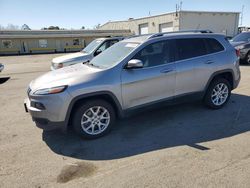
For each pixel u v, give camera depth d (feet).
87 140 13.64
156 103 14.94
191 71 15.74
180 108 18.08
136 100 14.26
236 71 17.94
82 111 13.10
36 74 41.34
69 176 10.27
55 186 9.61
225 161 10.82
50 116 12.56
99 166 10.92
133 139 13.51
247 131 13.87
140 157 11.53
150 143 12.94
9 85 31.32
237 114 16.60
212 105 17.40
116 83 13.41
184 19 112.78
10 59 88.69
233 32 124.77
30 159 11.75
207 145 12.40
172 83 15.19
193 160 11.00
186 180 9.57
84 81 12.84
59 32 143.02
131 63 13.35
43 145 13.21
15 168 10.98
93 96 13.32
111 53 15.85
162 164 10.80
